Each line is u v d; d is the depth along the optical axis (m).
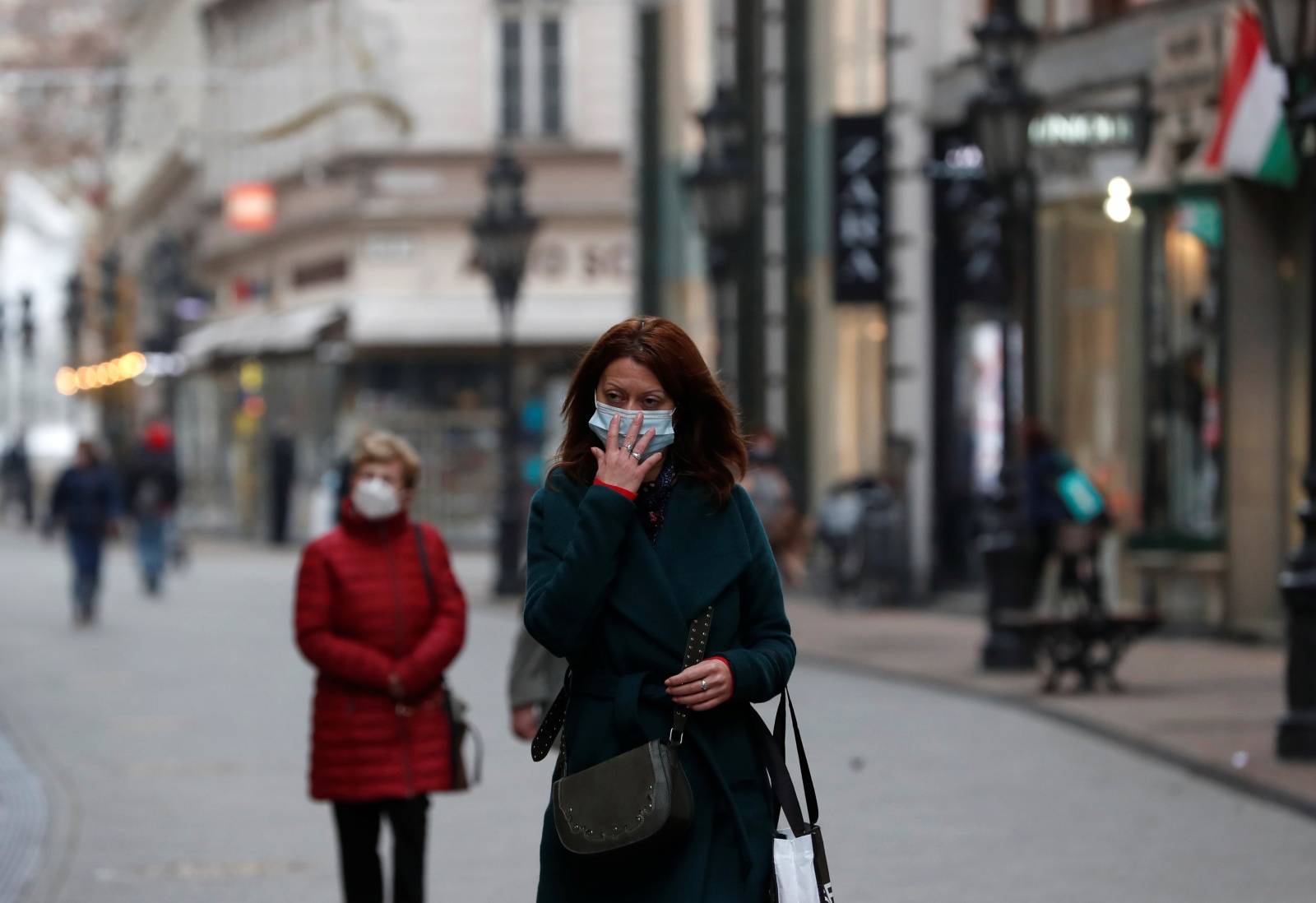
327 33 108.50
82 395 139.50
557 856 12.02
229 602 66.81
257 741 33.72
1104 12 55.53
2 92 139.25
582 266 105.19
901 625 55.88
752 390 76.81
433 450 104.62
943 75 63.16
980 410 62.66
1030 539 42.81
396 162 105.44
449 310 104.75
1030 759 30.78
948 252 63.94
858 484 63.22
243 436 122.12
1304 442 48.03
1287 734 29.36
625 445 11.93
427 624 18.78
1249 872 22.36
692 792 11.84
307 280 113.19
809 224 73.38
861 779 28.83
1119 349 52.69
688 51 84.12
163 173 143.50
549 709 12.38
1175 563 49.97
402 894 18.53
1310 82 31.23
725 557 12.12
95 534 58.09
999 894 21.14
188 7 137.38
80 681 43.28
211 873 22.67
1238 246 48.66
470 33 105.25
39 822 25.92
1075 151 47.38
